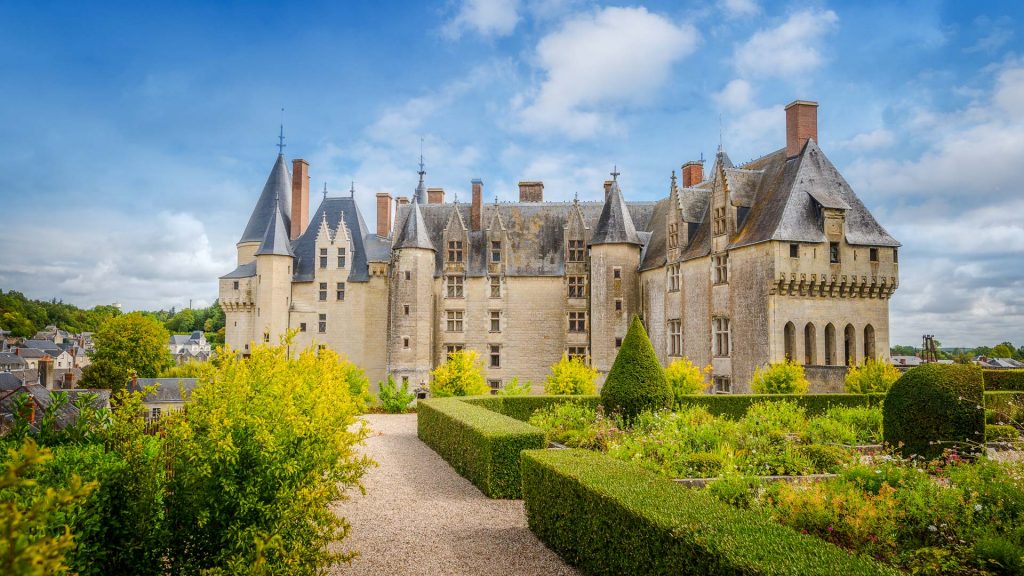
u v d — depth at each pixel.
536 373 45.59
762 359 32.03
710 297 36.34
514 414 25.55
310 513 7.66
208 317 181.75
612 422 19.72
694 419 18.75
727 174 36.25
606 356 42.88
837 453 14.61
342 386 11.35
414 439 23.64
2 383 53.81
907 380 16.66
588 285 46.09
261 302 47.03
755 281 32.72
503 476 14.66
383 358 47.69
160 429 7.89
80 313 168.00
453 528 12.24
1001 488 9.68
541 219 48.47
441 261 47.31
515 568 10.08
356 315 48.00
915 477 10.75
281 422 7.91
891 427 16.81
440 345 46.22
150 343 60.56
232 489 7.32
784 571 6.14
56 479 6.40
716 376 35.75
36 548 3.83
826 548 6.79
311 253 49.47
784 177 34.56
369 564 10.22
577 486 9.98
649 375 20.92
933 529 8.67
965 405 15.53
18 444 7.32
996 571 8.05
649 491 9.23
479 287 46.38
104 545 6.45
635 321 21.67
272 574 7.05
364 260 48.97
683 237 39.38
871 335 33.72
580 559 9.84
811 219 32.84
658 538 7.68
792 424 18.12
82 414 7.98
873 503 9.76
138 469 7.00
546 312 46.03
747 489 11.17
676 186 40.50
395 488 15.62
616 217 44.09
